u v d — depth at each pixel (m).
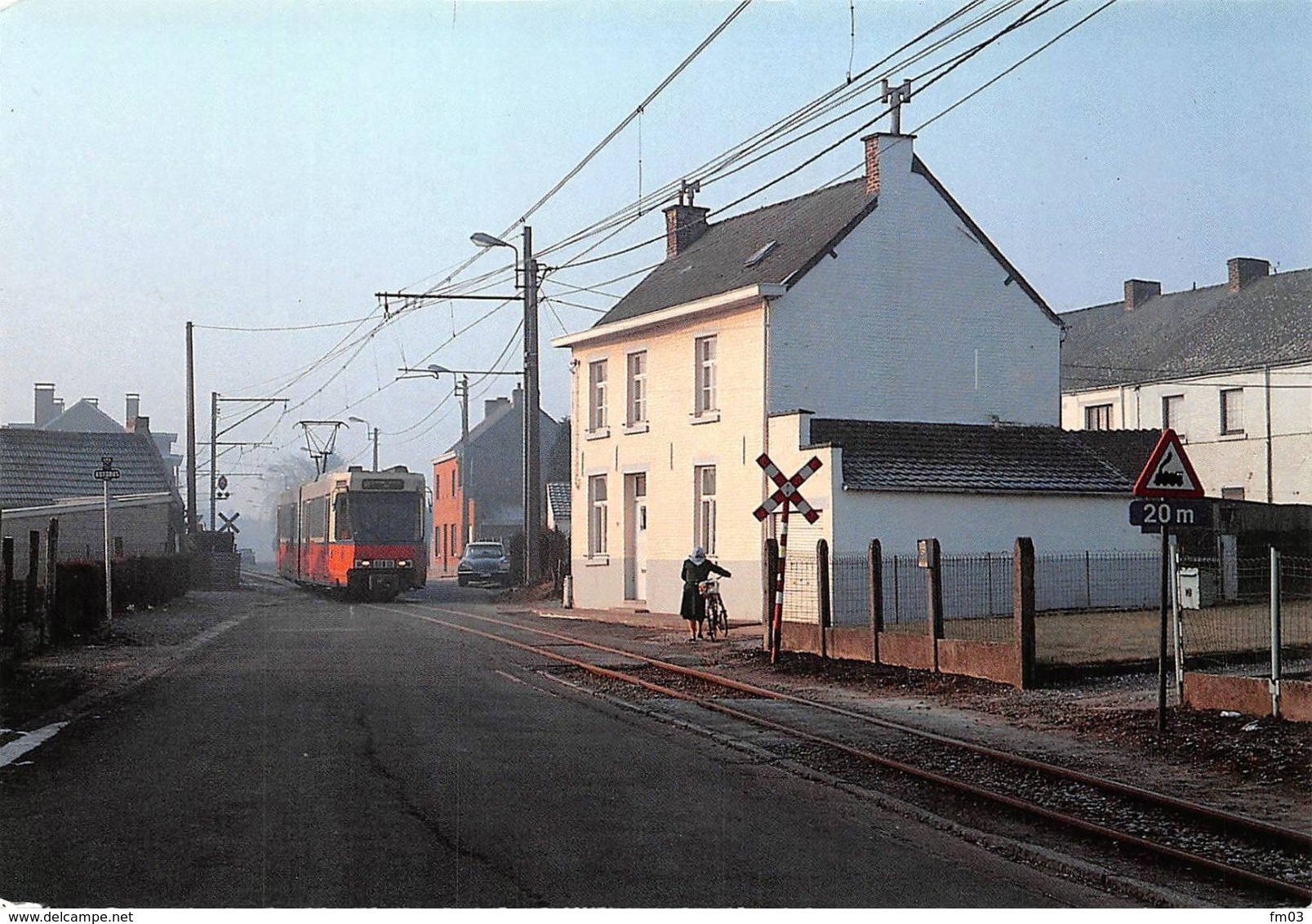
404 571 43.31
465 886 7.87
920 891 8.16
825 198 34.22
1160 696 13.92
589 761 12.45
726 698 17.73
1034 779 11.97
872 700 17.39
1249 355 45.56
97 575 26.80
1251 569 27.95
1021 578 17.64
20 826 9.29
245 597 45.50
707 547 32.53
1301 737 12.97
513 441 89.88
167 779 11.07
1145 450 31.14
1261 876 8.58
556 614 35.25
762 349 30.22
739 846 9.13
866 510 26.78
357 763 11.90
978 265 32.53
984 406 32.41
